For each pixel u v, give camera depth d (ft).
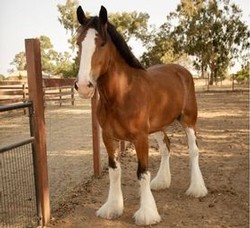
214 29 138.62
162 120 13.52
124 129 11.76
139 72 12.41
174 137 28.19
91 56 10.06
